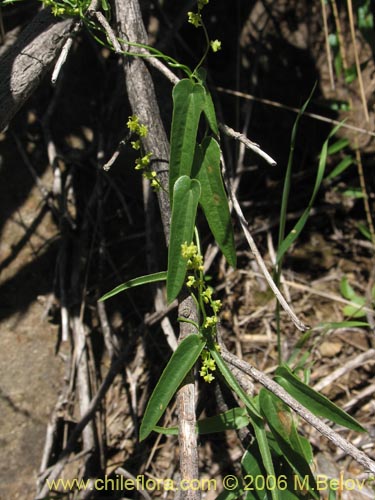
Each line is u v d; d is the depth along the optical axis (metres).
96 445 0.40
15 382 0.40
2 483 0.38
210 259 0.43
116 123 0.45
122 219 0.45
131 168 0.44
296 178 0.48
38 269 0.42
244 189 0.48
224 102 0.48
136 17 0.30
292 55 0.48
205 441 0.40
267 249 0.48
